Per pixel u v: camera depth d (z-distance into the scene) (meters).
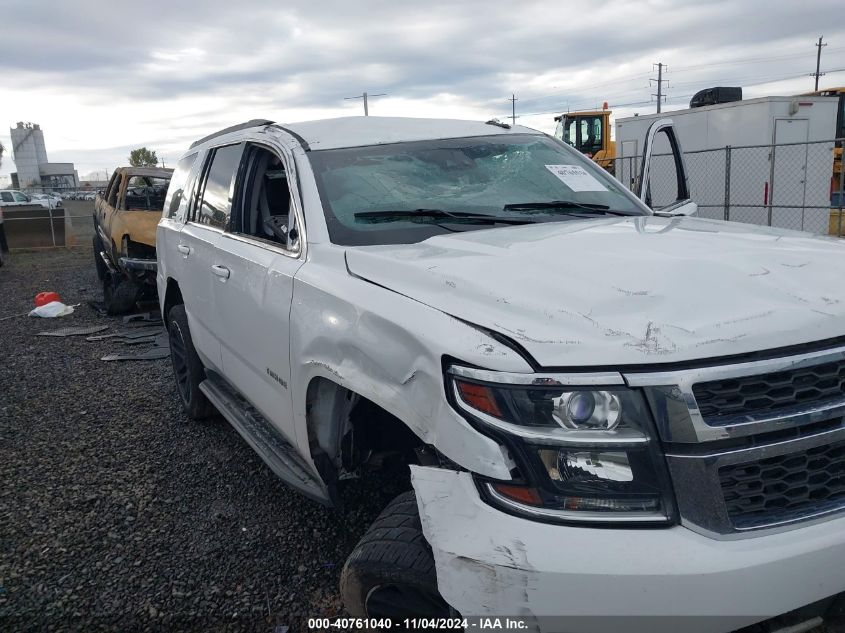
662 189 14.66
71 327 9.17
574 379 1.80
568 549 1.74
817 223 13.26
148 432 5.04
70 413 5.55
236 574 3.18
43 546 3.49
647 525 1.77
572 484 1.80
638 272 2.17
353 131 3.68
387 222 3.06
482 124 4.09
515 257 2.42
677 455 1.77
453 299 2.18
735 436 1.78
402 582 2.10
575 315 1.95
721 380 1.79
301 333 2.78
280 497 3.91
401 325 2.19
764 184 13.07
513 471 1.84
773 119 12.88
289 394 2.98
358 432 2.78
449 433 1.95
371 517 3.58
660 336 1.85
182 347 5.09
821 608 1.87
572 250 2.47
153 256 9.76
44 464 4.53
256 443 3.55
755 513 1.83
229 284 3.69
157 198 10.46
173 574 3.20
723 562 1.71
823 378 1.89
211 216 4.32
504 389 1.85
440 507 1.91
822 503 1.89
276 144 3.58
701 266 2.19
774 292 2.06
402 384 2.17
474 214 3.18
